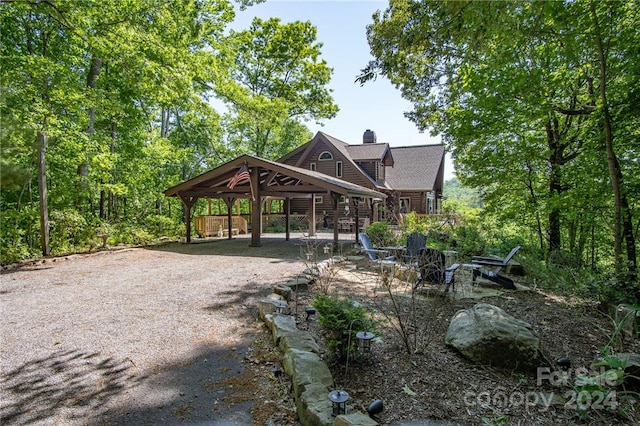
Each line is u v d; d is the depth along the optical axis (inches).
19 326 158.7
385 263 257.4
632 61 215.5
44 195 343.3
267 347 137.1
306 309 164.9
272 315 159.3
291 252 399.9
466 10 114.8
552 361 121.0
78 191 434.3
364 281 245.8
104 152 444.8
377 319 161.5
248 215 761.6
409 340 136.8
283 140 1018.1
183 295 211.5
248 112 501.4
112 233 447.2
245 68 804.6
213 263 324.5
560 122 326.6
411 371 111.1
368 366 114.1
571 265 283.1
